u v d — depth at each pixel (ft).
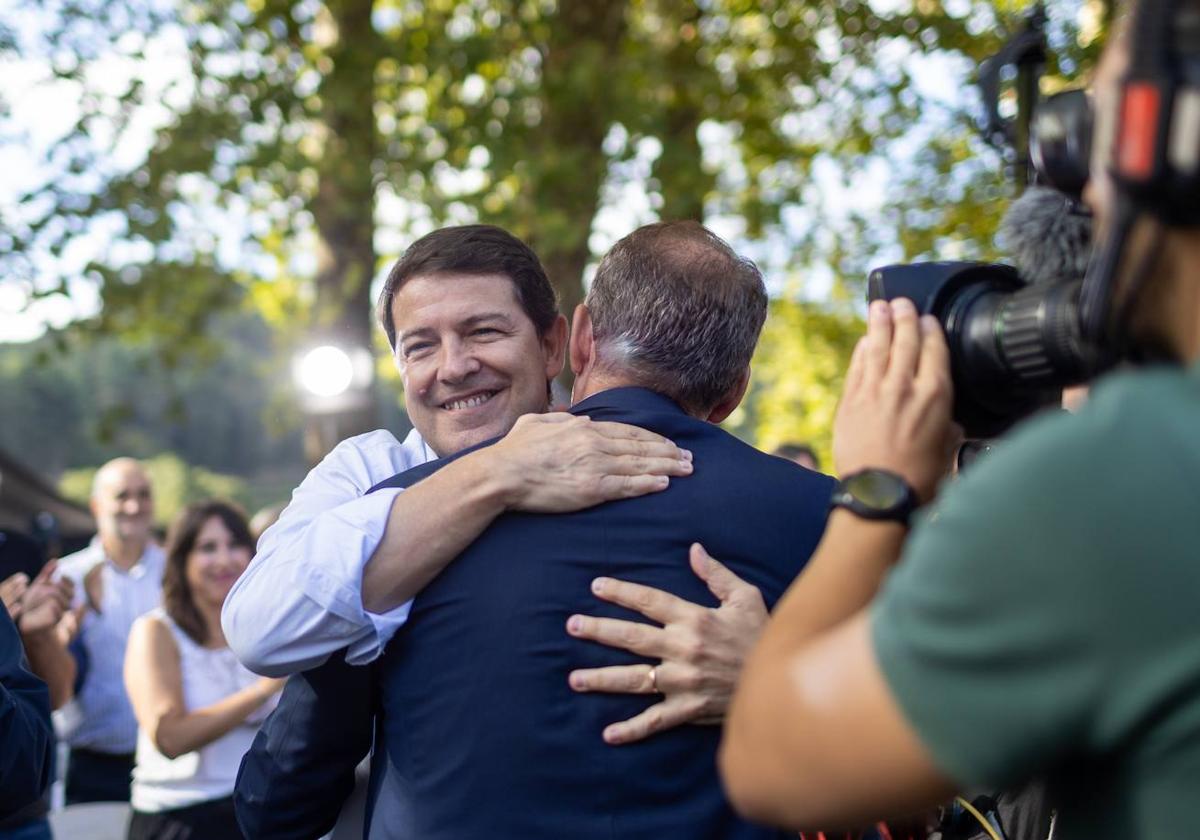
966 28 30.91
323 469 7.23
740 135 36.32
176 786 13.74
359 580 5.80
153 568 18.43
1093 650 3.03
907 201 34.81
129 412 39.86
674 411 6.31
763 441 44.86
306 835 6.49
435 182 30.66
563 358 7.86
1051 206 4.93
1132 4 3.38
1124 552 3.01
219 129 30.73
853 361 4.29
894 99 32.99
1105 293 3.38
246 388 236.63
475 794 5.59
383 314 7.73
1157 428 3.11
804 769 3.43
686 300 6.34
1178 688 3.00
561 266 29.66
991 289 4.23
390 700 5.97
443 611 5.81
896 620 3.28
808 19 33.53
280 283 40.47
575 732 5.58
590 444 5.91
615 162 30.53
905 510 3.92
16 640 8.27
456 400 7.43
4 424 211.20
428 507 5.85
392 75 33.73
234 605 6.12
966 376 4.15
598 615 5.71
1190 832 3.06
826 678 3.41
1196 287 3.30
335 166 29.58
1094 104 3.66
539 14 31.50
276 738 6.43
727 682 5.66
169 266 33.96
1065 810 3.46
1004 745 3.12
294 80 31.19
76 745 17.52
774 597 5.94
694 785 5.66
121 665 17.60
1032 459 3.18
